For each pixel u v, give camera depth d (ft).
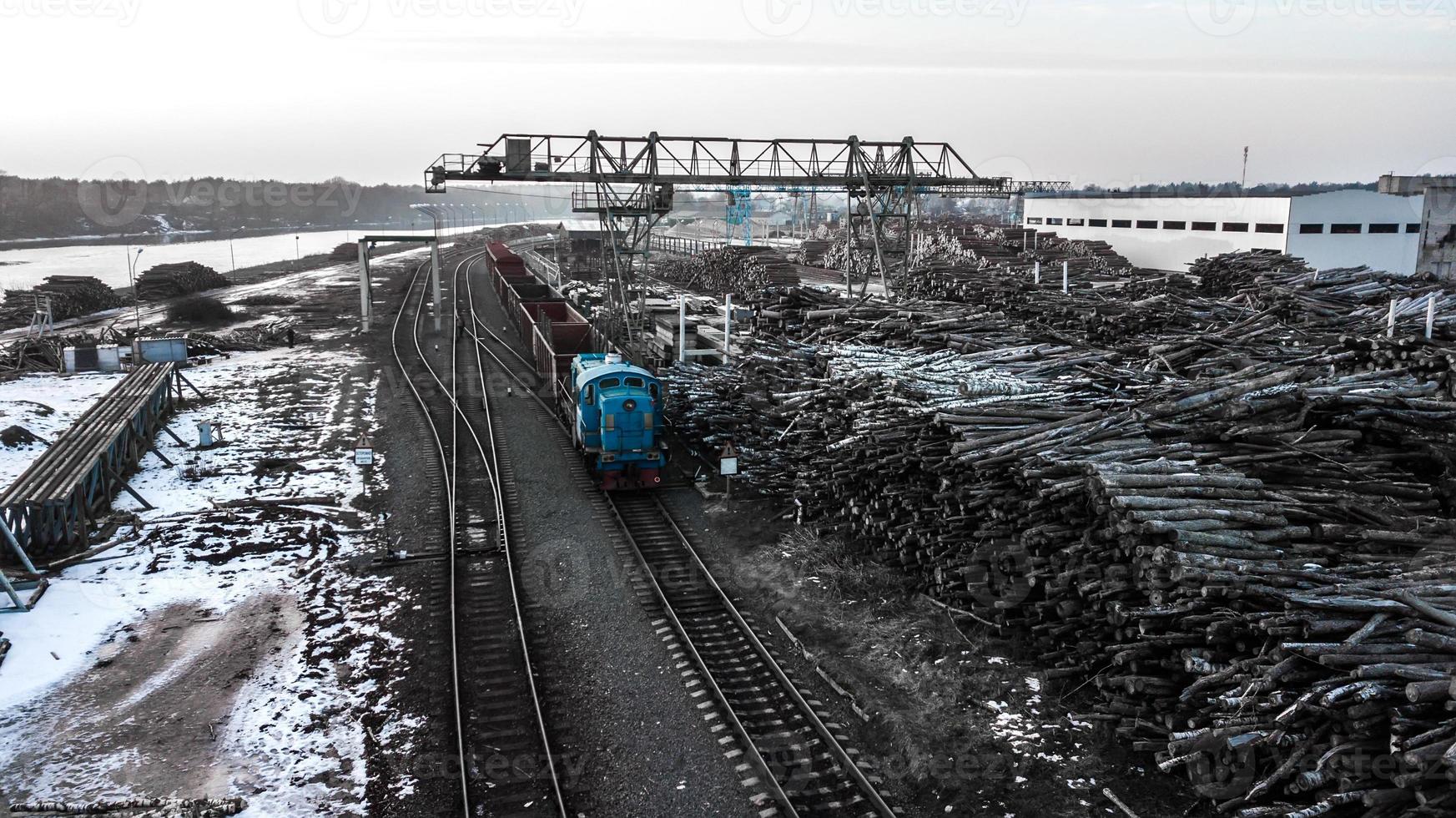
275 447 83.56
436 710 40.19
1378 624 30.27
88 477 61.93
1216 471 40.47
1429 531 38.29
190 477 73.56
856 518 56.85
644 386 72.33
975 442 45.19
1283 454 42.73
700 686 42.11
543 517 65.10
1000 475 44.32
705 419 77.92
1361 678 28.76
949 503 47.47
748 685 42.34
